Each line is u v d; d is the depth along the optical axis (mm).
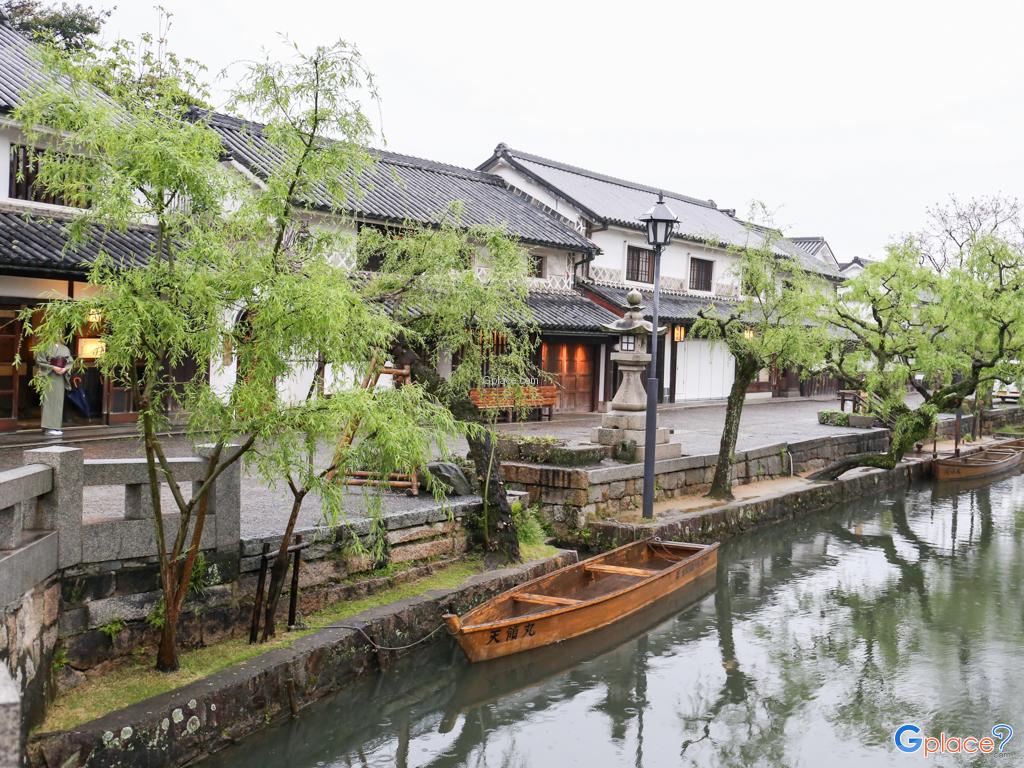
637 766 7461
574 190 30047
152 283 5953
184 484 10055
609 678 9492
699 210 38781
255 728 6980
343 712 7902
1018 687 9398
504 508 11188
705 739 8031
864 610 12258
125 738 5949
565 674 9586
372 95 6824
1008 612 12258
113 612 6809
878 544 16594
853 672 9805
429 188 24844
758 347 15812
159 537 6602
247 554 7871
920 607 12445
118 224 5738
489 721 8297
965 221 39406
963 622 11742
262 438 6555
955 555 15758
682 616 11844
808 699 9008
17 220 14164
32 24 24250
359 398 6422
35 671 5953
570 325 23688
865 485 21078
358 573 9266
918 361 16703
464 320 9938
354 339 6555
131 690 6500
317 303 5828
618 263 29531
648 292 30938
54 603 6371
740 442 20688
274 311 5875
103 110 5703
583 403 27906
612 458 15766
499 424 22766
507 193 28906
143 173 5668
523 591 10047
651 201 35000
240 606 7832
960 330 17469
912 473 23484
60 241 14062
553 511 14422
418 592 9484
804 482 19422
